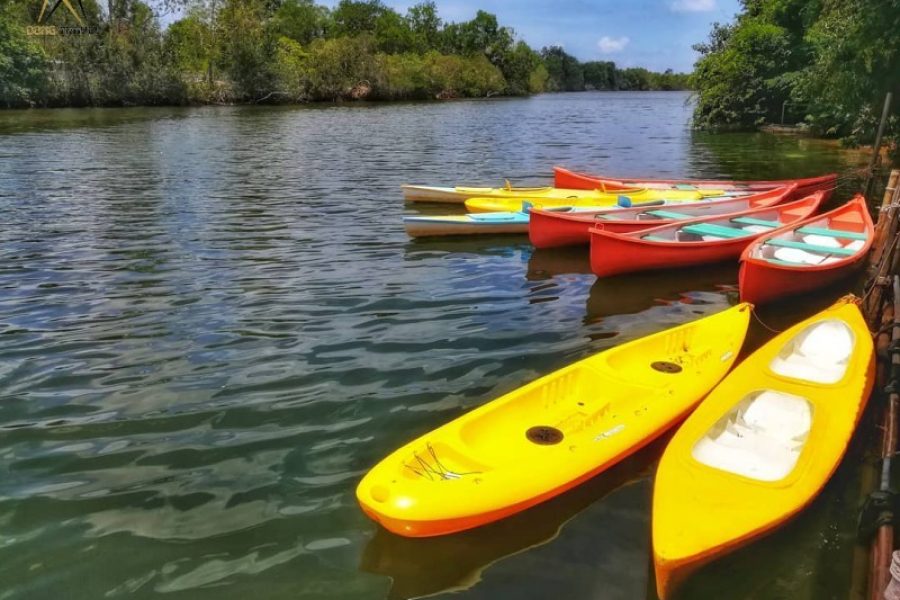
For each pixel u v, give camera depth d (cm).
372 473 418
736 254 988
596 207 1243
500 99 7719
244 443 517
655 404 525
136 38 4959
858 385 520
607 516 436
